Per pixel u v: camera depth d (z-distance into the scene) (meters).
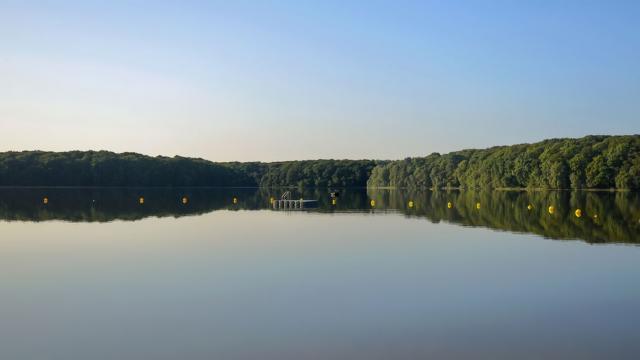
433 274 26.69
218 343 16.80
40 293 23.14
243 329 18.08
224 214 66.00
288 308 20.56
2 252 34.09
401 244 37.38
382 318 19.19
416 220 56.06
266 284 24.55
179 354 15.94
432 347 16.39
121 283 24.91
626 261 29.95
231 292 23.06
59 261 30.77
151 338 17.31
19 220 56.19
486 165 144.12
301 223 53.84
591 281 24.92
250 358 15.61
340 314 19.72
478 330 17.91
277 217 61.44
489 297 22.09
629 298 21.83
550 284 24.34
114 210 71.75
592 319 19.05
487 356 15.71
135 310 20.44
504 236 41.31
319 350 16.17
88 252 34.00
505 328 18.09
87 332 17.95
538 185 127.25
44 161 165.25
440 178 167.75
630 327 18.14
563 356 15.70
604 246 35.56
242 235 43.12
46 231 45.88
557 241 38.19
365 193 145.75
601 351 16.06
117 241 39.28
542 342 16.78
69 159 172.12
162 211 70.56
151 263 30.02
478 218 57.19
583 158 114.56
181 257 32.03
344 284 24.50
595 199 85.12
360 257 31.86
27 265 29.56
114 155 188.50
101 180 169.00
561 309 20.28
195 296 22.42
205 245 37.09
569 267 28.34
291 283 24.75
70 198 102.88
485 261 30.28
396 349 16.23
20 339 17.34
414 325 18.41
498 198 96.38
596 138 125.88
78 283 24.97
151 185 177.88
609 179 110.44
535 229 45.78
